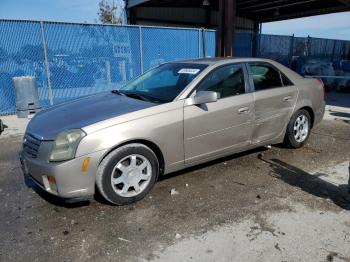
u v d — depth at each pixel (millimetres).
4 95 8953
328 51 20797
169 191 3805
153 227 3068
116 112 3500
